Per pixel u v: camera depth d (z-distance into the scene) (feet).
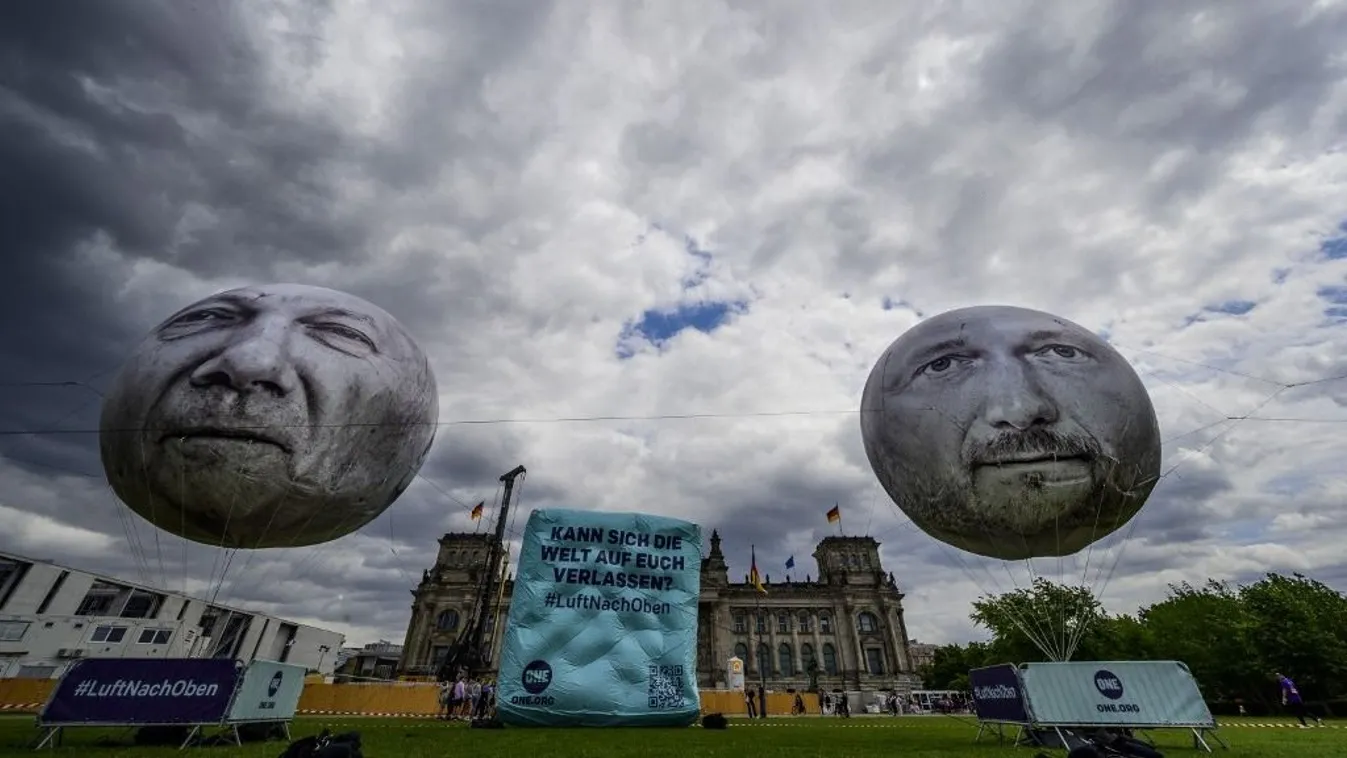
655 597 53.52
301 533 48.06
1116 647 163.43
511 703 49.08
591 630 51.52
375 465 47.88
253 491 42.93
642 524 55.62
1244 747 40.91
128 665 35.40
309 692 108.37
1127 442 45.37
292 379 43.29
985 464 45.27
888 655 312.29
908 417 48.67
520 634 50.96
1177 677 41.32
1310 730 61.26
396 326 51.11
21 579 168.86
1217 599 157.17
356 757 24.88
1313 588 141.28
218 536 47.09
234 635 226.58
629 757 30.89
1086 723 40.57
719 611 318.65
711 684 300.20
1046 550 49.52
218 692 35.58
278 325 44.78
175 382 42.24
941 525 50.44
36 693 109.81
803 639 318.24
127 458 43.52
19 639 162.61
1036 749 38.78
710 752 33.63
